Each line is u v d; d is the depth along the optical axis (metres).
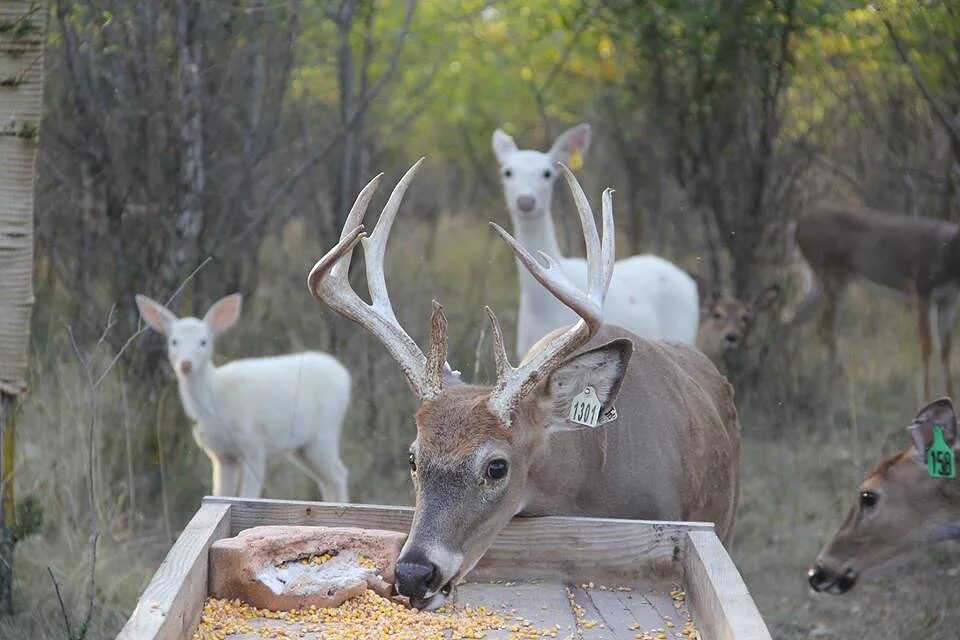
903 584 7.00
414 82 15.05
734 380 9.74
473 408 4.21
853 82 10.41
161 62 8.30
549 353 4.29
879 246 10.13
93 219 8.26
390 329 4.38
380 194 10.70
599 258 4.53
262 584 4.05
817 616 6.72
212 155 8.62
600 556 4.43
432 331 4.30
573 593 4.37
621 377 4.35
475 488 4.14
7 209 5.79
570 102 14.78
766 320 10.20
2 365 5.85
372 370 8.89
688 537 4.32
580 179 13.13
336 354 9.36
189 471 7.95
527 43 13.77
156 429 7.81
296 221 13.29
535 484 4.55
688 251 11.40
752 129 10.41
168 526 6.88
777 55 10.07
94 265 8.29
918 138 10.09
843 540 6.13
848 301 11.84
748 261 10.41
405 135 14.85
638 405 4.97
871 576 6.11
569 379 4.39
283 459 8.68
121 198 8.18
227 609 4.05
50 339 8.20
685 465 5.10
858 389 9.52
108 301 8.30
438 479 4.14
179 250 8.25
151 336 8.05
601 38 12.22
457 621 4.02
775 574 7.15
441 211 15.48
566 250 12.19
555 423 4.43
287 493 8.19
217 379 7.47
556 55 13.66
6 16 5.70
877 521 6.06
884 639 6.35
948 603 6.55
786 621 6.64
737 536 7.57
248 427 7.52
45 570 6.29
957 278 9.84
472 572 4.47
